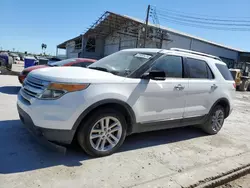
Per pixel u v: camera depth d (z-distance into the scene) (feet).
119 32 97.04
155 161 12.27
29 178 9.47
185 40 89.10
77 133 11.25
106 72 12.62
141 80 12.60
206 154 13.98
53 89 10.47
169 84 13.74
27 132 14.08
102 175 10.30
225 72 18.39
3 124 15.23
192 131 18.35
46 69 12.32
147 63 13.12
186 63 15.17
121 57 14.80
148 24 82.79
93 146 11.57
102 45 111.34
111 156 12.20
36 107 10.46
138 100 12.44
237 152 14.80
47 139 10.74
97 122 11.41
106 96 11.19
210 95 16.47
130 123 12.64
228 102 18.06
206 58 17.04
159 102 13.38
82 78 10.87
